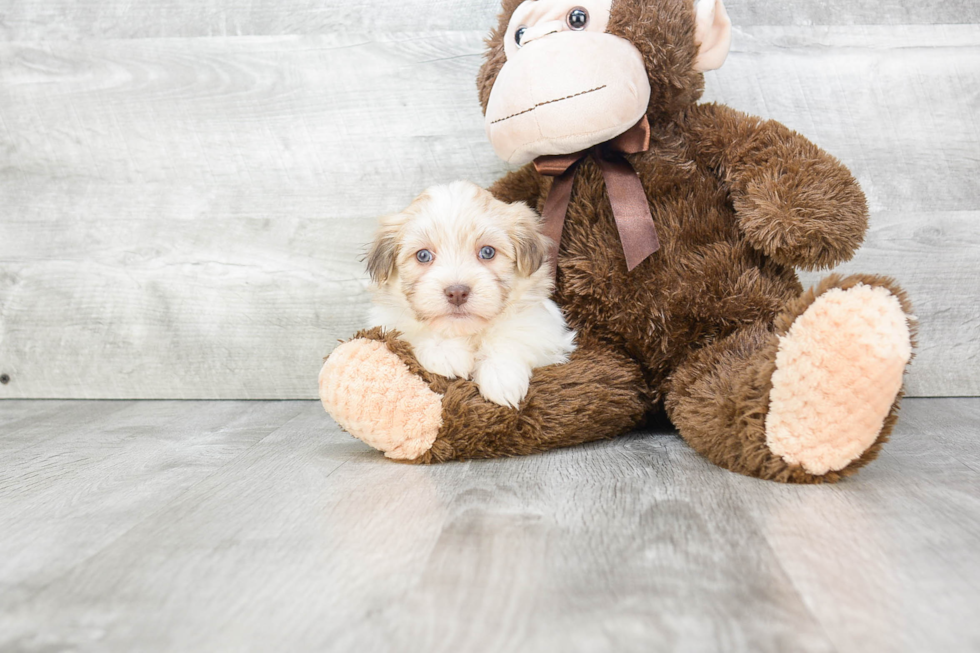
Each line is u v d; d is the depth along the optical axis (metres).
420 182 2.74
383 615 1.01
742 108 2.61
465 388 1.81
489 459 1.86
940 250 2.60
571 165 2.13
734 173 1.97
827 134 2.60
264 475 1.74
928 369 2.62
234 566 1.19
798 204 1.82
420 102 2.71
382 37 2.70
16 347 2.88
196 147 2.79
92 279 2.84
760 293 1.93
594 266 2.02
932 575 1.10
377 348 1.81
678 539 1.26
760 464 1.60
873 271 2.61
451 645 0.93
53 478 1.74
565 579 1.11
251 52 2.74
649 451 1.90
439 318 1.79
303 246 2.78
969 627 0.95
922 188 2.59
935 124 2.57
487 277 1.80
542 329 1.91
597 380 1.93
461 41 2.68
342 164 2.75
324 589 1.10
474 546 1.25
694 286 1.95
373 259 1.95
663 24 1.97
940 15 2.55
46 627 1.00
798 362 1.52
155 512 1.47
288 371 2.82
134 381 2.86
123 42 2.77
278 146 2.77
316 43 2.72
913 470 1.67
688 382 1.87
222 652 0.92
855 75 2.58
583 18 1.97
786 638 0.92
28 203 2.85
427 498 1.53
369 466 1.81
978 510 1.39
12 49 2.79
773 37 2.58
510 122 1.96
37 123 2.81
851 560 1.16
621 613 1.00
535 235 1.92
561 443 1.91
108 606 1.06
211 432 2.26
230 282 2.81
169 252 2.82
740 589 1.06
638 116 1.96
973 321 2.60
